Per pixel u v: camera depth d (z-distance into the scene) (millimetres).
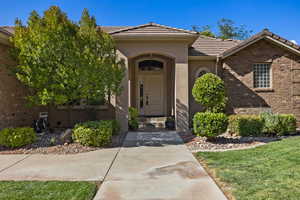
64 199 3850
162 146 8273
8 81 9367
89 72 8000
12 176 5105
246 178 4785
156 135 10430
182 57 11391
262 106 12336
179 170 5508
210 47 13578
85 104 11875
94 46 8414
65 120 12062
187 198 3967
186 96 11352
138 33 10875
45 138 9195
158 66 15688
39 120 10953
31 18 8125
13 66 9336
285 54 12516
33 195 4008
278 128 9781
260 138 9469
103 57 8688
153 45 11328
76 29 8242
